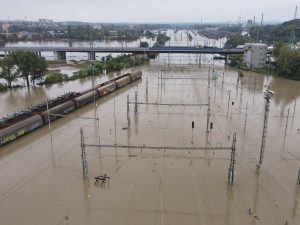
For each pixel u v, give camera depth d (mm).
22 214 45719
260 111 95312
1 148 67625
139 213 46062
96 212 46219
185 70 176625
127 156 63812
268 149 67812
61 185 53156
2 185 53125
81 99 98250
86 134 75375
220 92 120125
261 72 164750
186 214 45969
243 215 46062
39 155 64312
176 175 56719
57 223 43781
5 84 129375
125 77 135125
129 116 82625
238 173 57469
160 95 114500
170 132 76938
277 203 49000
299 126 82500
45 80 137750
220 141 71688
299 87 131375
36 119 78375
